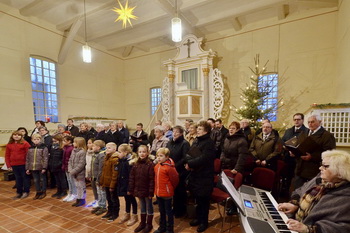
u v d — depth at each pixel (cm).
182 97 715
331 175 123
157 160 250
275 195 287
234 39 755
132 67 1017
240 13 632
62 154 378
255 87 627
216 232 245
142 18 688
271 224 136
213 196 242
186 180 273
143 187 248
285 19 661
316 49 616
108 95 951
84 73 844
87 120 650
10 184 467
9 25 608
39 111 702
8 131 603
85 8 638
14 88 620
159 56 937
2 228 264
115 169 275
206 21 698
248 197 175
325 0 571
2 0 580
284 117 669
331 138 239
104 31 784
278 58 675
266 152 314
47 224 274
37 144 375
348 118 326
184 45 785
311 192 147
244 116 600
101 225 270
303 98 638
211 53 735
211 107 743
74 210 317
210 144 243
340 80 506
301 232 116
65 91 771
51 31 723
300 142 262
